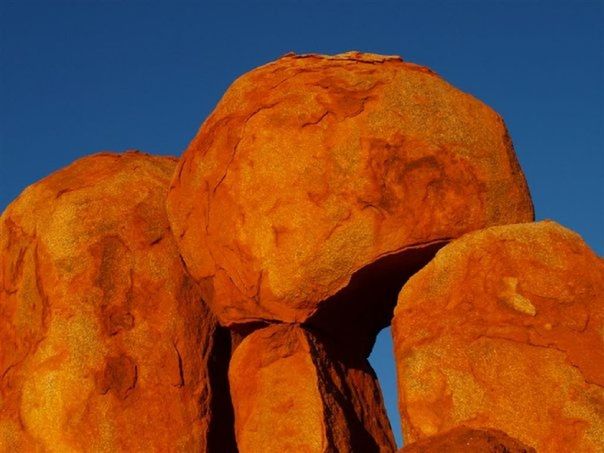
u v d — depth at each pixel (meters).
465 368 6.97
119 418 8.77
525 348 6.90
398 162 7.89
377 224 7.80
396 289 8.34
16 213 9.71
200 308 9.32
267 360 8.00
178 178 8.78
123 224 9.34
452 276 7.24
